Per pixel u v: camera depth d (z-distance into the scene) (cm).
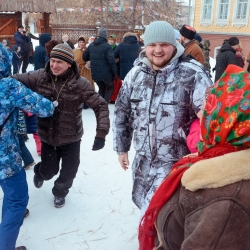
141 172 212
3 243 220
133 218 296
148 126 201
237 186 91
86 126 574
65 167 289
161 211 115
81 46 697
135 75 209
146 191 211
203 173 96
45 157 286
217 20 1803
